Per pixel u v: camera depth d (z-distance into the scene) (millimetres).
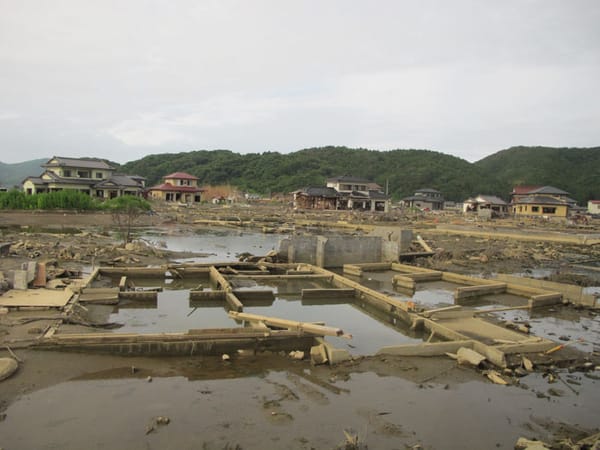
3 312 11242
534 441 6926
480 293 17859
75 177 65250
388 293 18141
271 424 7180
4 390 7703
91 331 11016
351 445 6652
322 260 23516
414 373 9453
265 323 11375
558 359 10594
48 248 22422
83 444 6387
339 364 9742
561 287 17109
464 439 7094
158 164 124688
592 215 77625
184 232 39688
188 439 6648
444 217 64500
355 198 77438
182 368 9195
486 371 9648
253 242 34250
